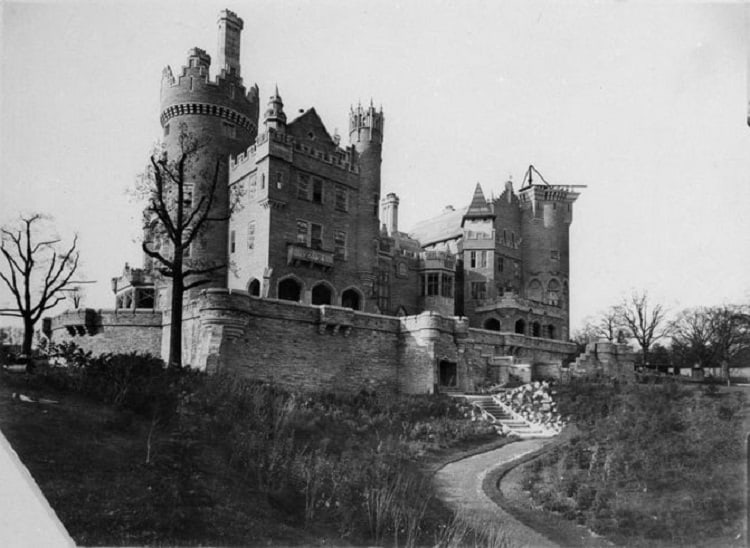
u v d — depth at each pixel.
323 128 55.53
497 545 16.86
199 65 55.25
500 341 49.62
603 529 18.59
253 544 14.88
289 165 51.03
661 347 73.62
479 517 19.45
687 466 22.94
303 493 18.48
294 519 16.94
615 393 36.66
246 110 57.28
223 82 55.78
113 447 18.05
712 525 18.25
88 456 17.11
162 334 44.06
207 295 34.53
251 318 35.66
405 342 42.56
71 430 18.66
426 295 68.88
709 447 24.06
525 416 36.25
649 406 30.38
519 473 24.75
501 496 21.88
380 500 18.38
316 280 51.88
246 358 35.06
